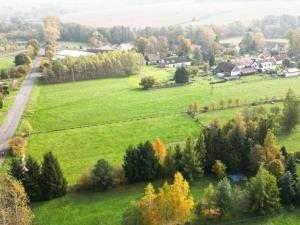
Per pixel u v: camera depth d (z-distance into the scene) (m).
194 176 80.75
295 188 71.56
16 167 73.50
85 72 177.25
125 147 100.38
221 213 66.31
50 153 75.25
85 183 78.06
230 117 119.00
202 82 166.25
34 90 157.75
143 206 59.94
